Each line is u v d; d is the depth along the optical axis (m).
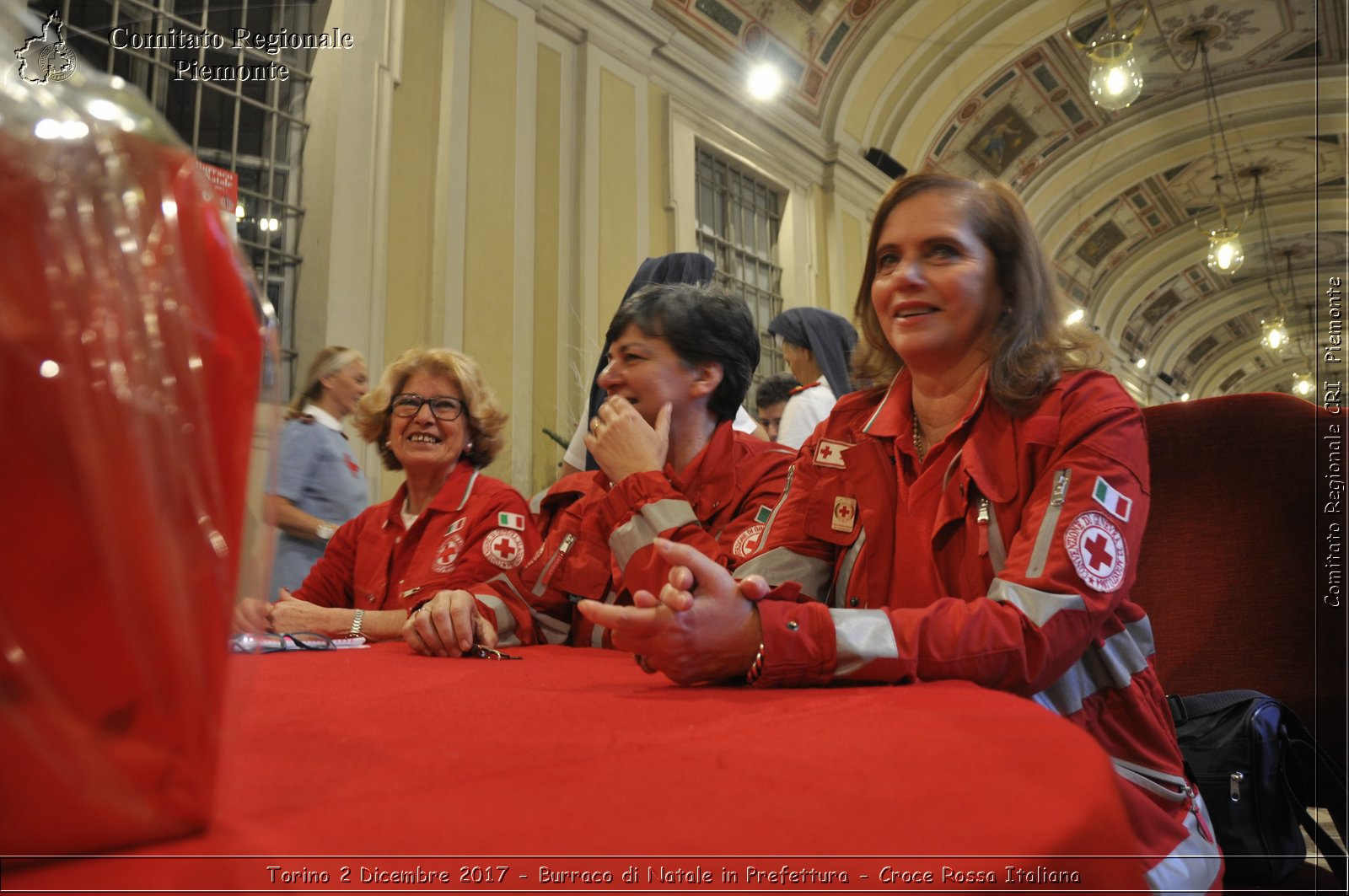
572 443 3.20
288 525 2.85
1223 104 12.91
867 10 9.13
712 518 1.63
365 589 2.08
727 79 8.23
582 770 0.42
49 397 0.28
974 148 11.82
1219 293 19.83
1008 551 1.04
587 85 6.83
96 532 0.28
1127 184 14.12
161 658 0.30
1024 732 0.50
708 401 1.72
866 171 9.83
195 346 0.33
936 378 1.20
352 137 5.21
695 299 1.67
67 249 0.29
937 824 0.33
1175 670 1.59
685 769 0.42
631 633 0.83
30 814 0.28
